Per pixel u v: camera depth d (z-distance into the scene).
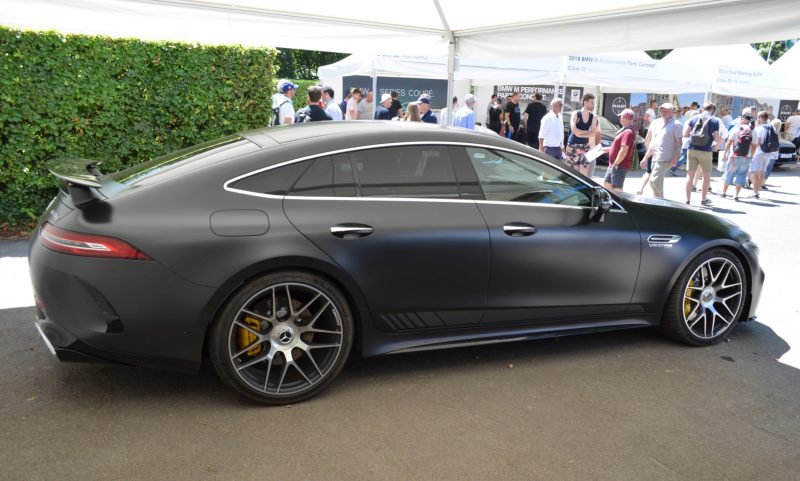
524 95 19.81
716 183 14.40
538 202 3.68
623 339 4.30
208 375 3.46
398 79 18.17
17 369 3.43
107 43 6.71
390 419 3.05
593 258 3.77
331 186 3.18
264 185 3.05
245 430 2.89
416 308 3.37
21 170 6.55
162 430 2.86
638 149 16.67
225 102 7.55
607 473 2.66
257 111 7.76
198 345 2.92
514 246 3.54
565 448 2.84
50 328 2.81
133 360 2.87
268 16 6.26
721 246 4.17
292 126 3.70
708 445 2.91
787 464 2.78
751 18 4.57
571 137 10.51
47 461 2.58
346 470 2.61
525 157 3.71
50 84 6.49
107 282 2.74
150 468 2.56
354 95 11.62
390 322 3.34
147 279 2.78
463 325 3.54
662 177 9.66
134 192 2.92
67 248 2.75
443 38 7.26
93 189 3.00
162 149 7.32
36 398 3.12
